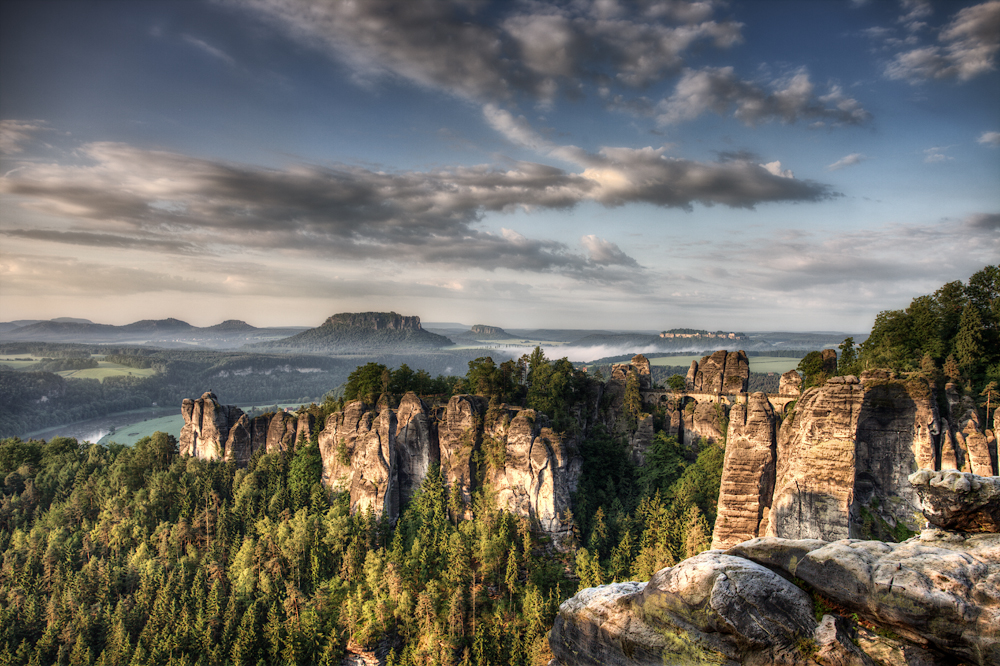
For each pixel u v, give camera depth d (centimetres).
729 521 9006
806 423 8062
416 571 10012
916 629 1903
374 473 11562
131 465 14450
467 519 11150
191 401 15125
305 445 13400
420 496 11550
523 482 10925
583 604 2766
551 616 9119
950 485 1972
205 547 12000
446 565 10125
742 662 2183
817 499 7838
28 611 10788
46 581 11525
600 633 2644
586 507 11456
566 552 10475
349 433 12331
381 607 9662
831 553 2150
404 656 9406
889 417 8000
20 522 13588
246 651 9662
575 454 11750
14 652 10369
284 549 10950
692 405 13050
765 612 2156
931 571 1917
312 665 9600
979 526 1981
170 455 15200
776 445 8831
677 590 2383
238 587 10581
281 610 10238
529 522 10750
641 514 11112
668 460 12262
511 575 9669
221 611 10319
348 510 11694
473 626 9369
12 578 11538
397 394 13675
